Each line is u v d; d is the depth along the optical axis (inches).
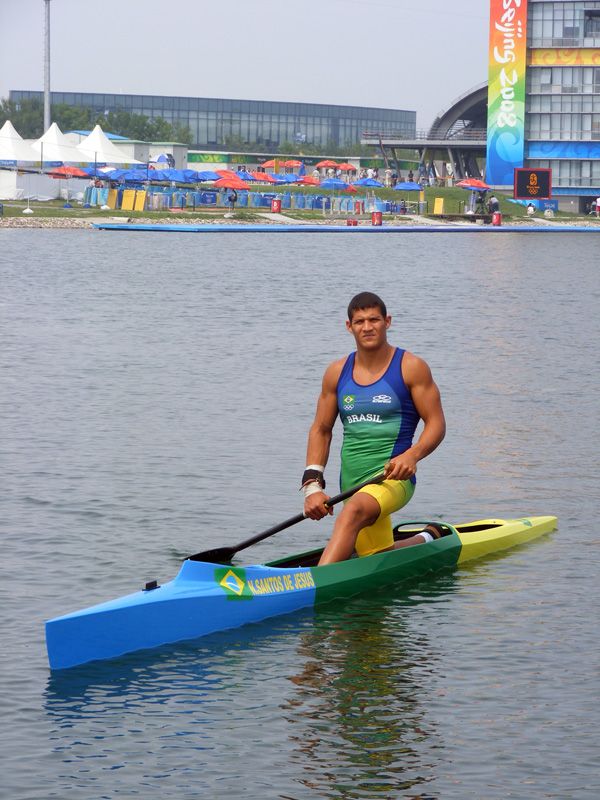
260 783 225.3
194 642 297.0
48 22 4261.8
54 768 230.2
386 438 337.1
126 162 3142.2
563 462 493.7
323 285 1389.0
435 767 231.5
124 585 332.5
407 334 922.7
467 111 5172.2
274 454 498.9
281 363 756.0
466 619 313.7
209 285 1360.7
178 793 221.5
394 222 3356.3
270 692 266.7
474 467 484.4
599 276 1620.3
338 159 5733.3
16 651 285.6
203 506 418.0
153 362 751.7
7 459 482.3
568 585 342.3
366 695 265.0
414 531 370.3
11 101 6569.9
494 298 1259.2
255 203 3452.3
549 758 235.0
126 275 1483.8
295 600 319.9
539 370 742.5
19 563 349.7
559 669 278.8
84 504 416.5
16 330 909.2
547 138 4350.4
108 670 278.2
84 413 581.6
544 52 4293.8
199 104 7534.5
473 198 3730.3
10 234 2377.0
